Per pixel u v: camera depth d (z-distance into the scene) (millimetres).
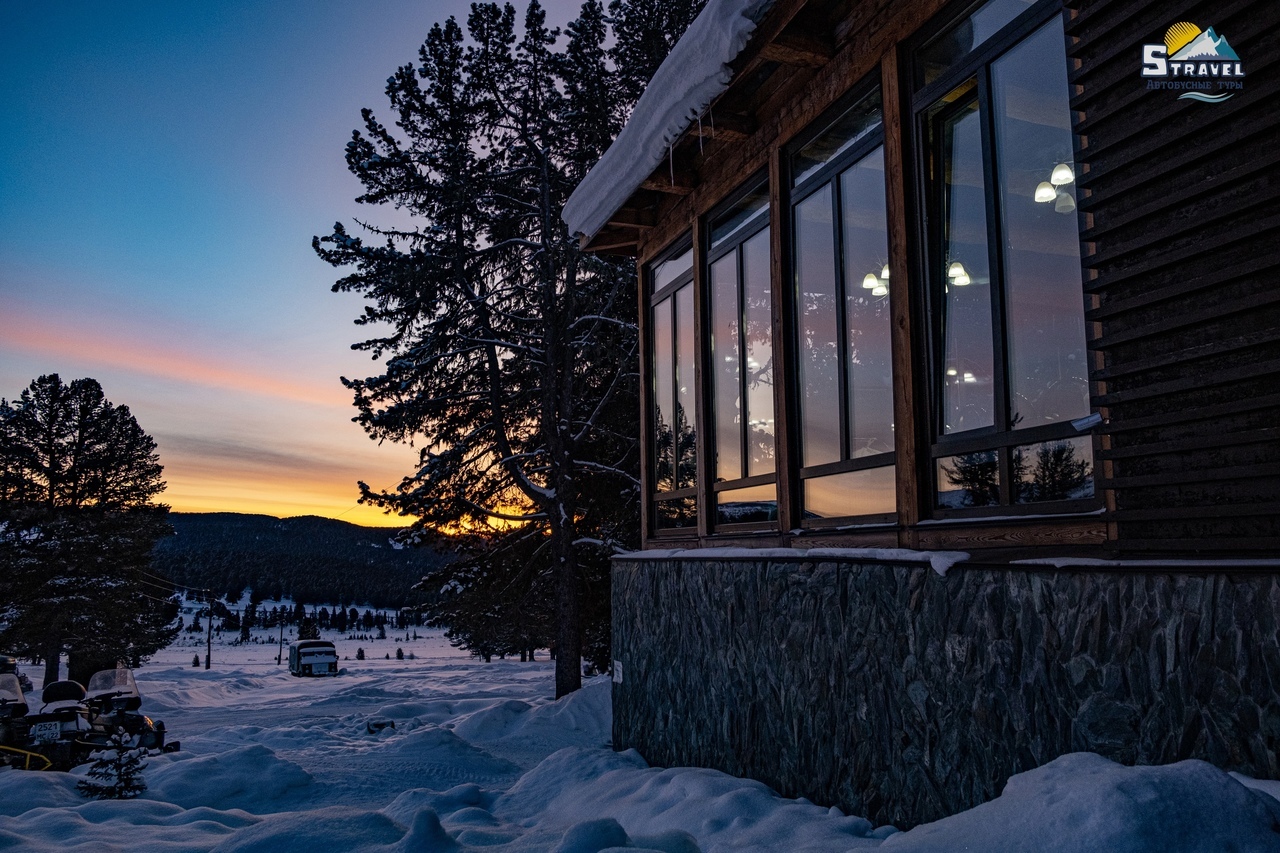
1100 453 3482
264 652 87312
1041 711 3688
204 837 5496
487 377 18766
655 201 9258
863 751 4887
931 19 4922
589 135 17828
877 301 5449
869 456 5414
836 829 4387
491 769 10141
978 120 4633
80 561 32406
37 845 5160
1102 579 3434
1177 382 3119
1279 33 2807
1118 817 2336
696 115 6699
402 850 3934
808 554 5527
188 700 22469
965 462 4637
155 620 36094
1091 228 3543
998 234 4363
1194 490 3086
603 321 18344
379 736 13039
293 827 4371
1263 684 2787
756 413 7102
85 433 34750
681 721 7230
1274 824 2285
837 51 5863
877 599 4859
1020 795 2789
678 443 8766
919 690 4469
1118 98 3430
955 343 4758
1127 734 3268
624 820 5559
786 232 6570
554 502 17516
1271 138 2830
